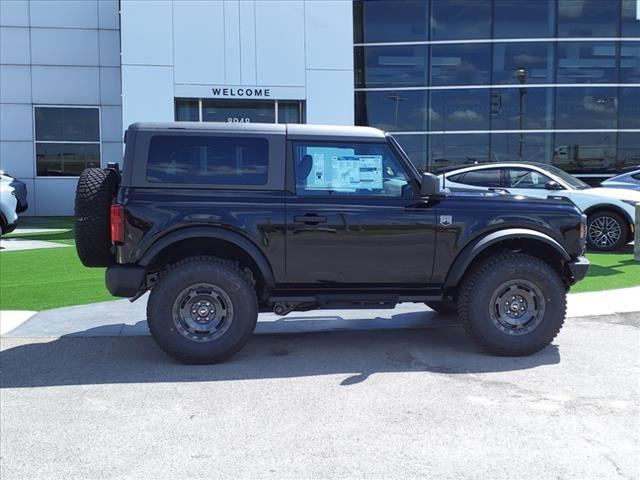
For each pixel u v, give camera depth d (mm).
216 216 5234
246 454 3621
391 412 4242
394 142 5516
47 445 3781
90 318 7098
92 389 4789
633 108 17047
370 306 5633
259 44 15594
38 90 19109
